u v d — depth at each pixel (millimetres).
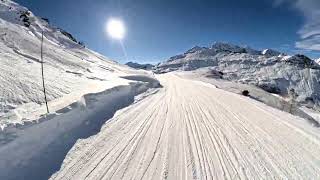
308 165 8531
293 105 33438
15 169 7445
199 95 25156
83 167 7895
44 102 12961
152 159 8539
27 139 8844
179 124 13023
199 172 7742
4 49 25578
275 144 10414
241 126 13008
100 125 12109
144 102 19547
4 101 11438
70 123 11242
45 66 24250
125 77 35406
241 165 8336
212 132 11773
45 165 7980
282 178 7566
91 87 19344
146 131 11578
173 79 54375
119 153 8961
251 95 40875
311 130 12695
